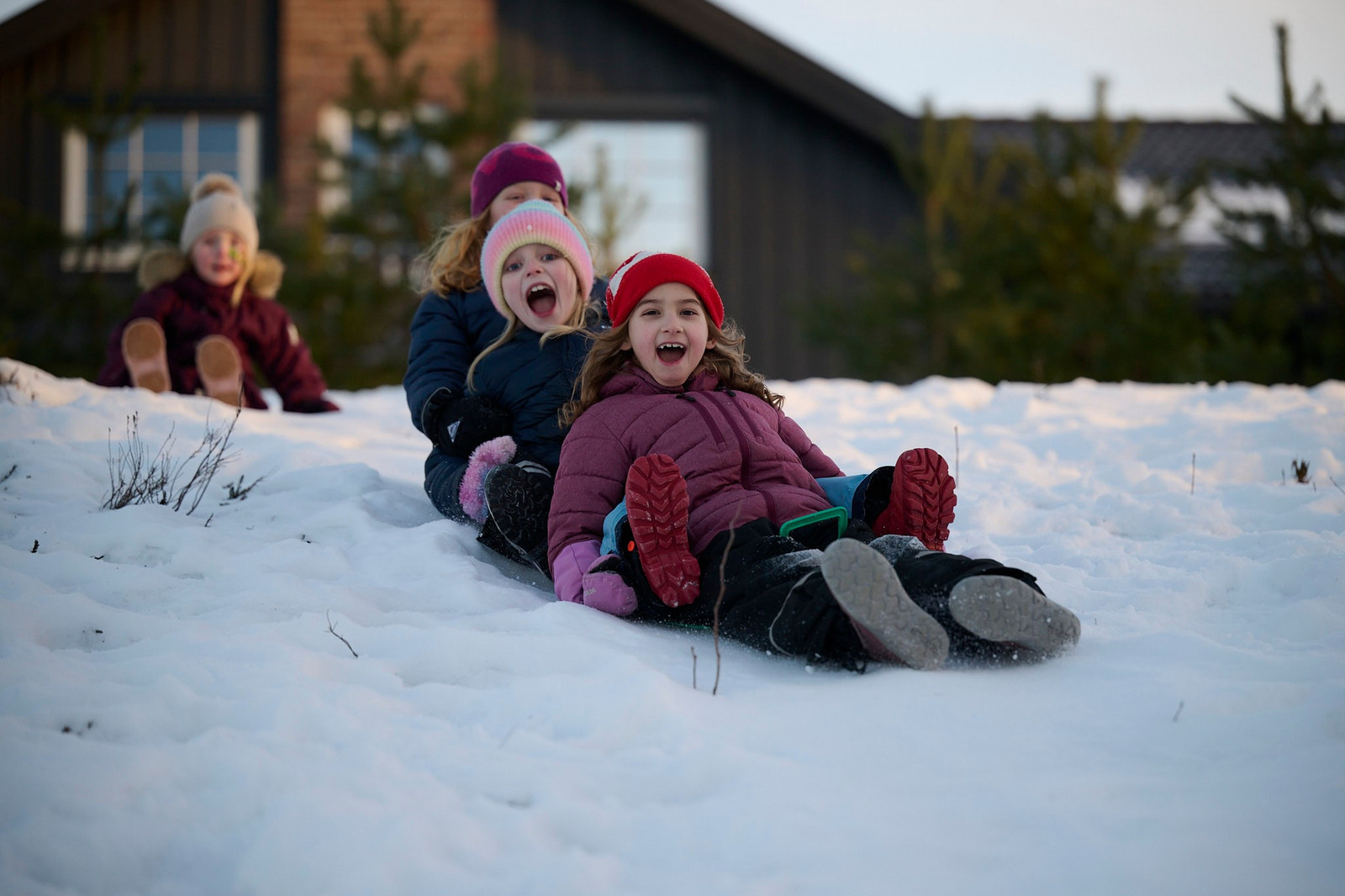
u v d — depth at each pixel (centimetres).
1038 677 229
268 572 296
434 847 162
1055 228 1157
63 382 507
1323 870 156
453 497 345
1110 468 435
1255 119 1079
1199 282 1399
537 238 348
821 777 183
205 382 553
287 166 1513
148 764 182
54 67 1514
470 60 1292
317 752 189
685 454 283
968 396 658
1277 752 192
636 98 1556
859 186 1555
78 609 251
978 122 1675
